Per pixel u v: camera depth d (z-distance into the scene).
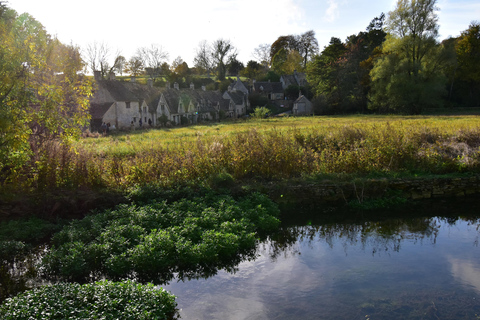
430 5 51.66
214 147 16.36
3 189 12.69
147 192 13.11
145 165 14.62
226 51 105.12
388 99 56.38
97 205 12.60
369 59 69.44
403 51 55.28
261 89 92.25
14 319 5.85
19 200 12.26
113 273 8.66
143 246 8.87
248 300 7.55
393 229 11.96
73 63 12.98
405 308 7.06
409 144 17.36
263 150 15.94
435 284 8.05
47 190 13.16
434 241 10.87
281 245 10.71
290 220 12.82
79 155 14.47
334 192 14.45
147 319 6.20
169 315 6.97
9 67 10.87
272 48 122.81
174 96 64.06
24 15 11.95
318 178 15.22
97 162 14.86
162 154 16.14
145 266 8.62
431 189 14.96
